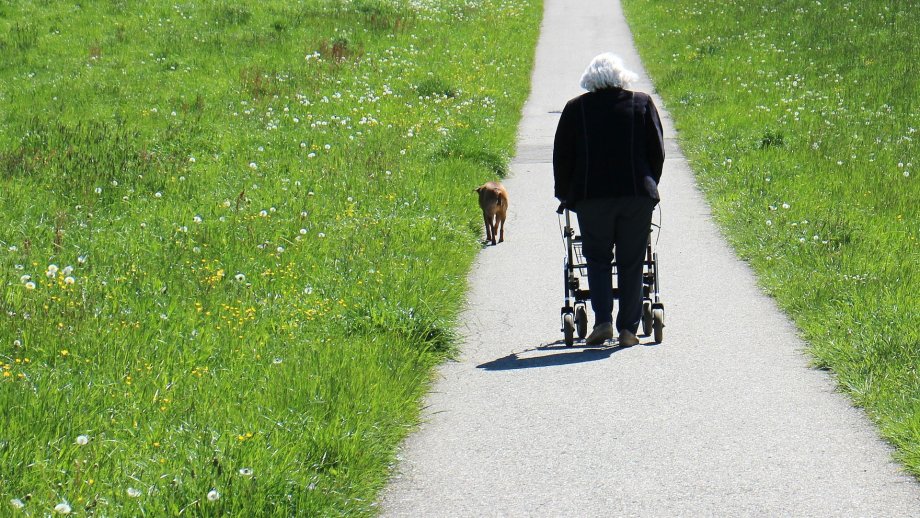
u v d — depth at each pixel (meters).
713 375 9.48
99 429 7.61
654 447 7.78
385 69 32.88
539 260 14.77
